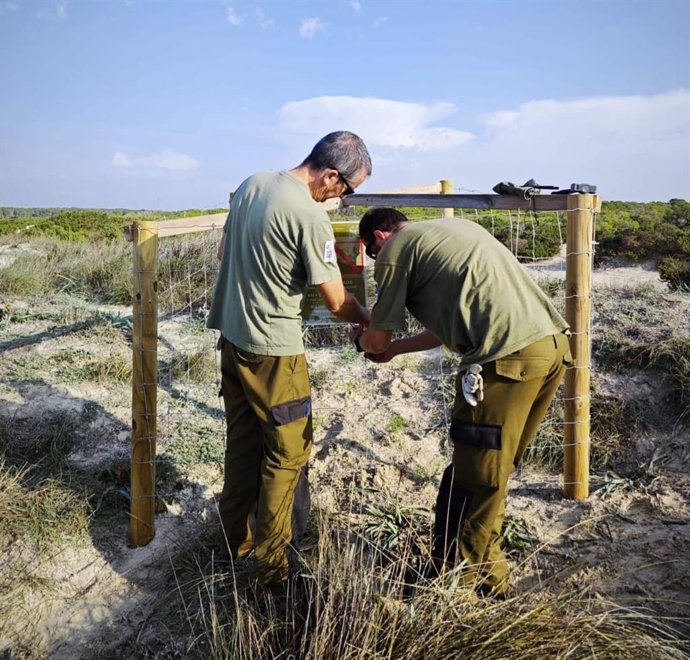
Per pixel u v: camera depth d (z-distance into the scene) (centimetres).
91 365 553
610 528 350
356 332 330
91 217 1689
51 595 314
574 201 347
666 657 233
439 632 234
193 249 891
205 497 387
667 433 441
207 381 559
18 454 416
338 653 229
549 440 429
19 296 787
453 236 271
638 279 956
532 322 265
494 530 287
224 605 300
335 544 331
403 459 424
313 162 276
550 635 232
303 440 284
